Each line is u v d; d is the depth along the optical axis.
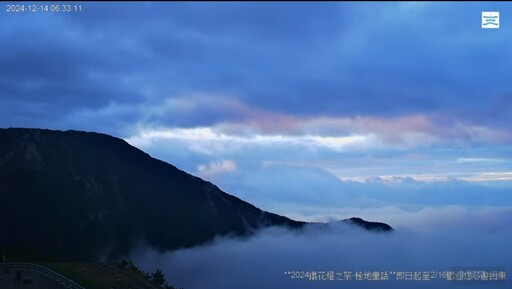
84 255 89.38
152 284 40.75
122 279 40.44
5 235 89.62
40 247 87.12
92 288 36.19
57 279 38.59
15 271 41.84
